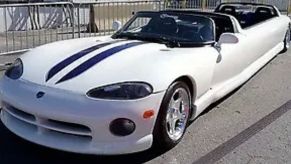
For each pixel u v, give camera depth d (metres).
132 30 4.86
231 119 4.50
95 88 3.13
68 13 10.78
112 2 9.82
